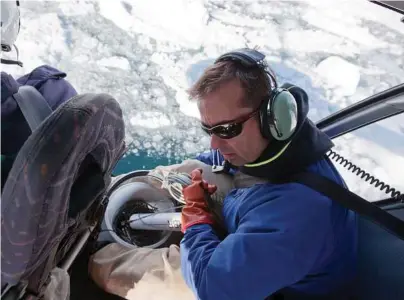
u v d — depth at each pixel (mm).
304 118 1248
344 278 1419
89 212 1558
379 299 1413
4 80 1286
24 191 991
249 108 1191
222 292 1251
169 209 2113
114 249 1939
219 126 1229
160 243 2062
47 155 980
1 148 1276
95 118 1093
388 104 1700
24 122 1313
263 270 1217
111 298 2023
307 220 1214
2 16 1321
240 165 1342
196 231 1474
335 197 1246
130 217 2059
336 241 1301
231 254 1249
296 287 1366
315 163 1310
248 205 1347
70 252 1587
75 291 1998
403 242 1412
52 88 1544
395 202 1679
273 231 1219
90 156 1280
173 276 1782
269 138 1213
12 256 1077
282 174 1272
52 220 1069
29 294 1265
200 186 1593
